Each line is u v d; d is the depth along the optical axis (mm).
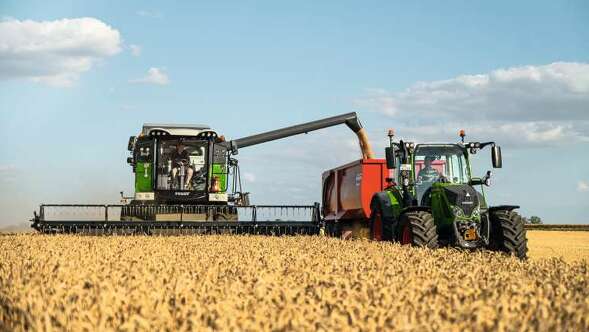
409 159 15906
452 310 5461
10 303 5844
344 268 8688
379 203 16578
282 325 4828
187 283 6762
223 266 9070
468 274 7875
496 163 14961
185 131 22031
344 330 4820
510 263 9695
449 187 14547
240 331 4715
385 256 10836
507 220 13875
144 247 13570
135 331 4848
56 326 5160
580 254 20812
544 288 6773
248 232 21344
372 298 5996
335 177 23781
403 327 4645
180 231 21000
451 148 15891
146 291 6137
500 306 5523
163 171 21938
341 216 22891
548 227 57812
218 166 22312
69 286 6656
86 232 20562
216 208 21766
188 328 4934
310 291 6547
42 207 20516
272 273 7859
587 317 5246
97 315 5359
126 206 20984
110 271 8016
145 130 22719
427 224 14086
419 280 7309
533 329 4836
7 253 11695
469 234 14250
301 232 21703
